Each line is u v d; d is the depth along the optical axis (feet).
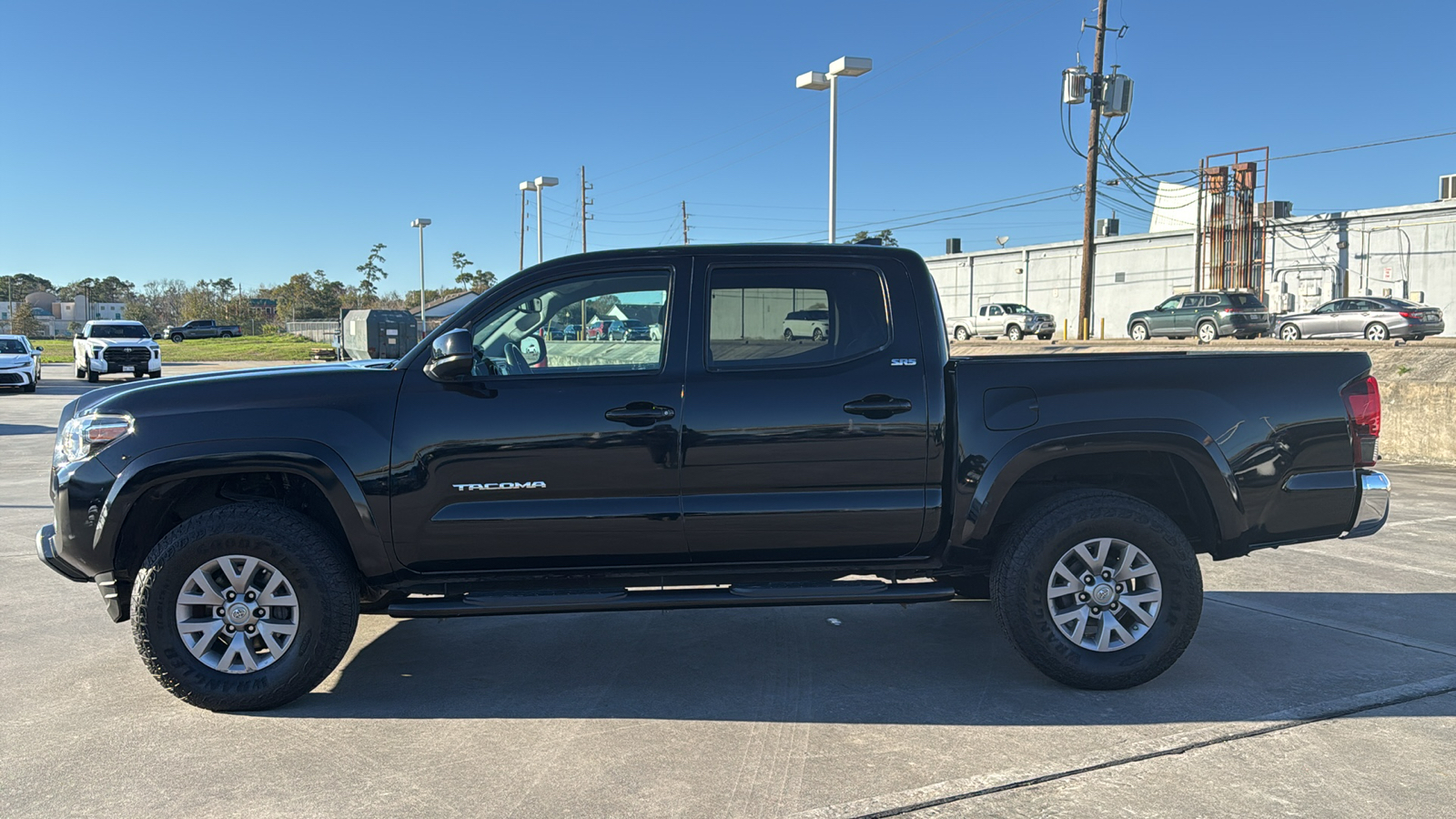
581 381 13.35
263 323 343.26
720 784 10.85
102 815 10.19
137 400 13.09
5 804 10.43
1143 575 13.44
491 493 13.16
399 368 13.47
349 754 11.74
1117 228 156.56
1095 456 14.28
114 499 12.71
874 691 13.83
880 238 14.90
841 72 69.51
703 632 16.81
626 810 10.25
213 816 10.16
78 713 13.12
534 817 10.11
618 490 13.25
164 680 12.87
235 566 12.92
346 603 13.11
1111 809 10.16
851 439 13.38
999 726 12.44
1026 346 90.27
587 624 17.34
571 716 12.96
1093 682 13.42
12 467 38.73
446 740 12.17
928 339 13.75
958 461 13.47
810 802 10.40
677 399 13.30
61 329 385.09
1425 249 114.11
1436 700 13.15
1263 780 10.79
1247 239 129.70
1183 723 12.46
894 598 13.44
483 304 13.75
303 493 14.19
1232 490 13.60
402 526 13.14
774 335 13.70
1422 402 41.24
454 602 13.34
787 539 13.55
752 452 13.30
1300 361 13.97
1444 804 10.21
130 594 13.80
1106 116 105.60
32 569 21.36
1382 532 24.95
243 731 12.50
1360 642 15.79
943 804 10.31
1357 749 11.58
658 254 13.87
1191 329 100.53
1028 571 13.29
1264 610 17.72
